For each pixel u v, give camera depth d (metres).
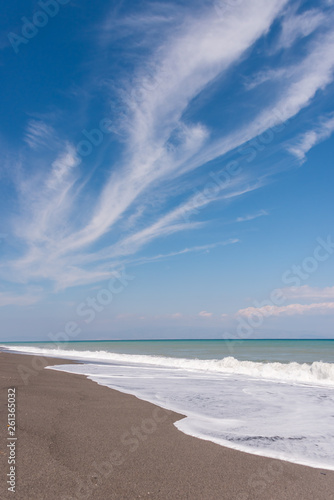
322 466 4.63
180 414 7.46
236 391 10.98
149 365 20.55
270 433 6.18
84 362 21.97
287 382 13.35
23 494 3.47
